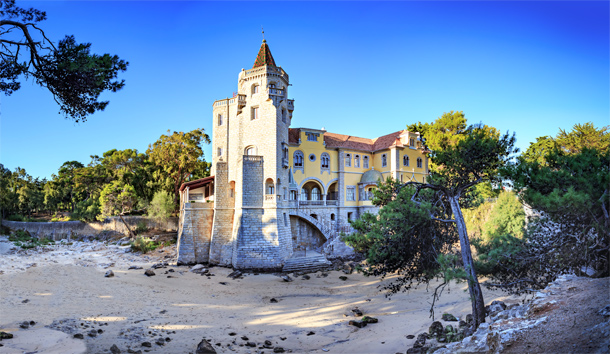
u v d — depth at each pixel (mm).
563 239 17625
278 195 49031
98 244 66375
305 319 29703
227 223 51625
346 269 47281
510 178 16984
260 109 51156
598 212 15406
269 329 27219
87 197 98438
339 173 59969
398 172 60656
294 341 24359
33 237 70000
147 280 41000
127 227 68500
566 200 13945
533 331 12914
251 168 49031
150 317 29000
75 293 34719
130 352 21016
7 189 82938
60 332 23703
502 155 20859
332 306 33500
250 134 51781
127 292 36125
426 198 23906
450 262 18250
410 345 21266
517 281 19812
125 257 54438
